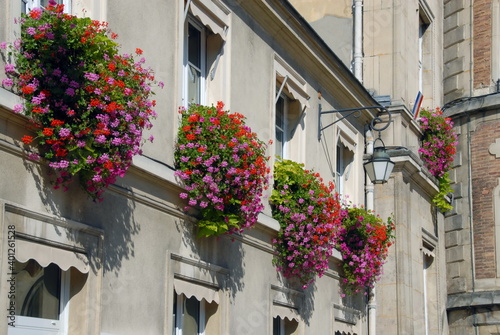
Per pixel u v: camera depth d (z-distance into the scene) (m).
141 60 9.46
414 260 19.19
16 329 8.34
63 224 8.65
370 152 18.25
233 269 12.11
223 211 11.23
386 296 18.31
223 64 12.36
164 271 10.44
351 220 16.23
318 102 15.70
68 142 8.30
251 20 13.16
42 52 8.23
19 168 8.12
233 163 10.97
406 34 20.05
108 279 9.35
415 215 19.53
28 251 8.22
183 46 11.40
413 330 18.62
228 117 11.24
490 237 21.55
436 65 22.50
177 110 10.95
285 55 14.35
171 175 10.53
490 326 21.00
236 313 12.11
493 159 21.84
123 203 9.70
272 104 13.73
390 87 19.23
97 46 8.56
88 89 8.41
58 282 8.96
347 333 16.58
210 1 11.96
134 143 8.89
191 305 11.55
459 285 21.67
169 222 10.62
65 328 8.95
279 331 14.09
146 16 10.41
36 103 8.06
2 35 7.98
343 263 16.16
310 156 15.19
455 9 23.12
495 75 22.34
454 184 22.28
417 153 20.34
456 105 22.56
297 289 14.20
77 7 9.41
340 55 19.38
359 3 19.31
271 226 13.09
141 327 9.91
